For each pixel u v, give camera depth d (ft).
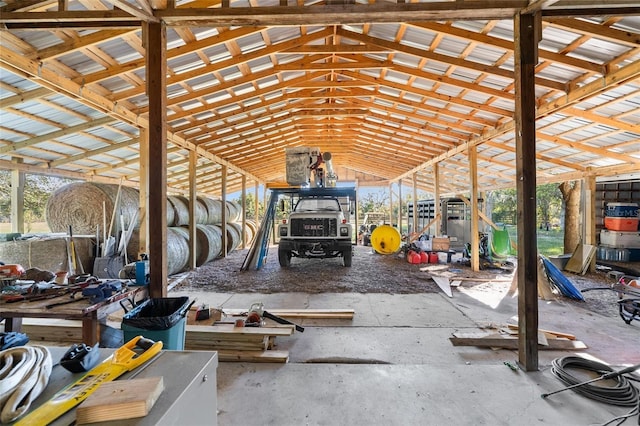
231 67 16.42
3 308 7.57
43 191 53.26
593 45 11.12
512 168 29.12
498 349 10.24
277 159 41.96
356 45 15.56
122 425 2.70
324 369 8.92
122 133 20.30
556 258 23.73
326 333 11.62
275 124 28.60
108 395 2.90
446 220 31.04
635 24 9.86
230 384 8.13
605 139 17.38
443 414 6.88
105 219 19.21
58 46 11.18
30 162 21.85
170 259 21.36
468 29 12.26
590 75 12.65
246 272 23.65
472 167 23.85
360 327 12.25
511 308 14.69
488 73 14.17
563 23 10.24
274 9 8.88
